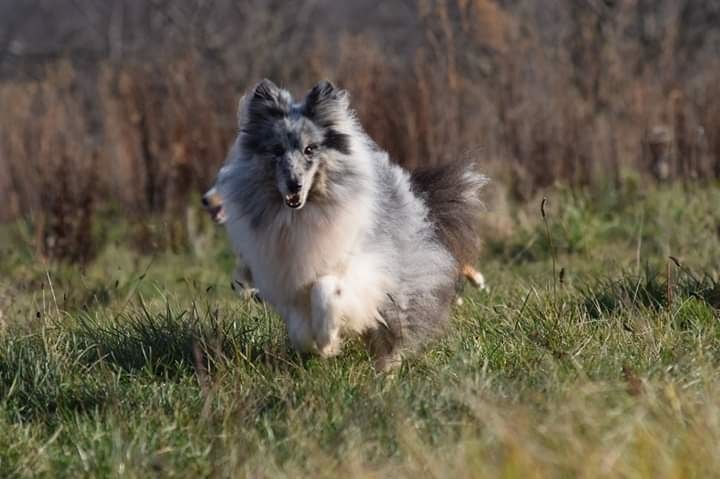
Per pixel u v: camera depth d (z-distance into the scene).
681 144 21.05
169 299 13.50
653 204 19.05
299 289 10.02
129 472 7.88
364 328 10.24
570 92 22.00
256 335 10.82
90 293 14.65
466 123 21.28
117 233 20.78
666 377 8.62
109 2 37.22
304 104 10.11
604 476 6.90
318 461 7.69
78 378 9.86
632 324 10.32
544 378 8.89
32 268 17.47
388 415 8.44
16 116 22.70
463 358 9.49
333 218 9.84
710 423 7.38
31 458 8.31
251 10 29.97
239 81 25.78
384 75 21.30
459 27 23.47
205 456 8.15
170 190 21.56
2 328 11.58
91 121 25.58
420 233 10.61
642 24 25.89
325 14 33.94
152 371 10.23
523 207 19.70
